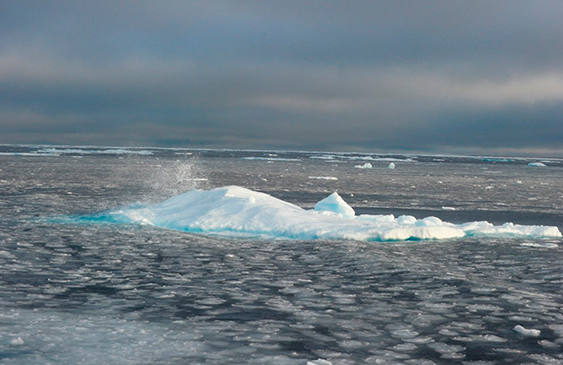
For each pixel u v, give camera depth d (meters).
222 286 10.25
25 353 6.66
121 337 7.33
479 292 10.16
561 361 6.88
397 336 7.68
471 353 7.10
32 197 26.27
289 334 7.66
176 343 7.17
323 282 10.70
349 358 6.84
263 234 16.03
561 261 13.27
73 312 8.38
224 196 18.34
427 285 10.60
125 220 18.05
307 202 28.47
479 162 161.62
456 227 17.52
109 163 73.75
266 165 85.06
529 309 9.13
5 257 12.35
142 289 9.91
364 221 17.14
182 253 13.29
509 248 14.87
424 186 45.38
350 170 74.38
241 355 6.83
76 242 14.44
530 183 54.50
